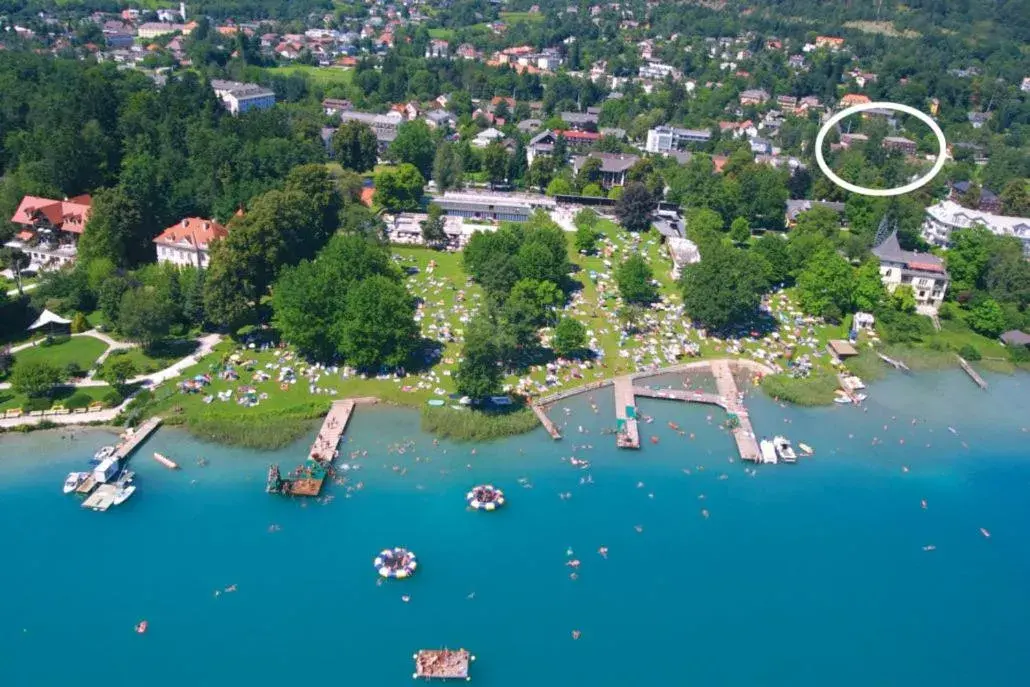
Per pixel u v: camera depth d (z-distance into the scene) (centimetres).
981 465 17600
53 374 16975
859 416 19238
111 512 14400
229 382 18088
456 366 19288
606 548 14362
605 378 19688
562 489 15688
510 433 17188
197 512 14488
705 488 16062
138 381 17900
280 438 16400
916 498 16362
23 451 15700
